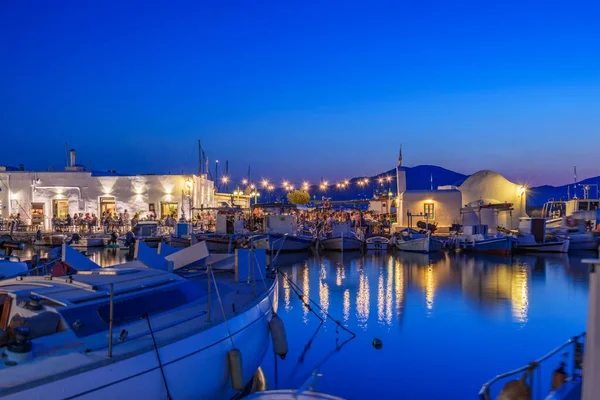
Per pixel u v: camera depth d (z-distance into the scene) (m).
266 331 10.54
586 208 55.25
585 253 38.03
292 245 38.44
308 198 57.75
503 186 53.03
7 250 17.98
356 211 64.81
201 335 7.59
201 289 9.78
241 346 8.87
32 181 47.81
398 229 47.09
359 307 17.48
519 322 15.25
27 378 5.44
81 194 48.16
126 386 6.27
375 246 40.34
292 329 14.51
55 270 10.69
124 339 6.82
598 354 4.23
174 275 9.52
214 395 7.97
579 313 16.45
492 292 20.55
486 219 47.53
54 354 6.18
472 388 10.21
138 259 11.36
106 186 48.34
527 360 11.79
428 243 37.75
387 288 21.66
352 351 12.49
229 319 8.44
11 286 7.89
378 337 13.68
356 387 10.29
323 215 58.28
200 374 7.56
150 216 46.19
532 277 25.12
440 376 10.83
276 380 10.67
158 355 6.74
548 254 37.44
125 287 8.16
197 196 52.16
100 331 7.02
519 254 37.69
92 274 9.27
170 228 42.41
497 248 36.38
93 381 5.89
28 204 47.72
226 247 35.25
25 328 6.07
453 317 15.91
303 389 7.24
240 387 8.20
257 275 12.52
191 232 38.19
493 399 9.58
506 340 13.38
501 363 11.61
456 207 47.34
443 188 54.50
